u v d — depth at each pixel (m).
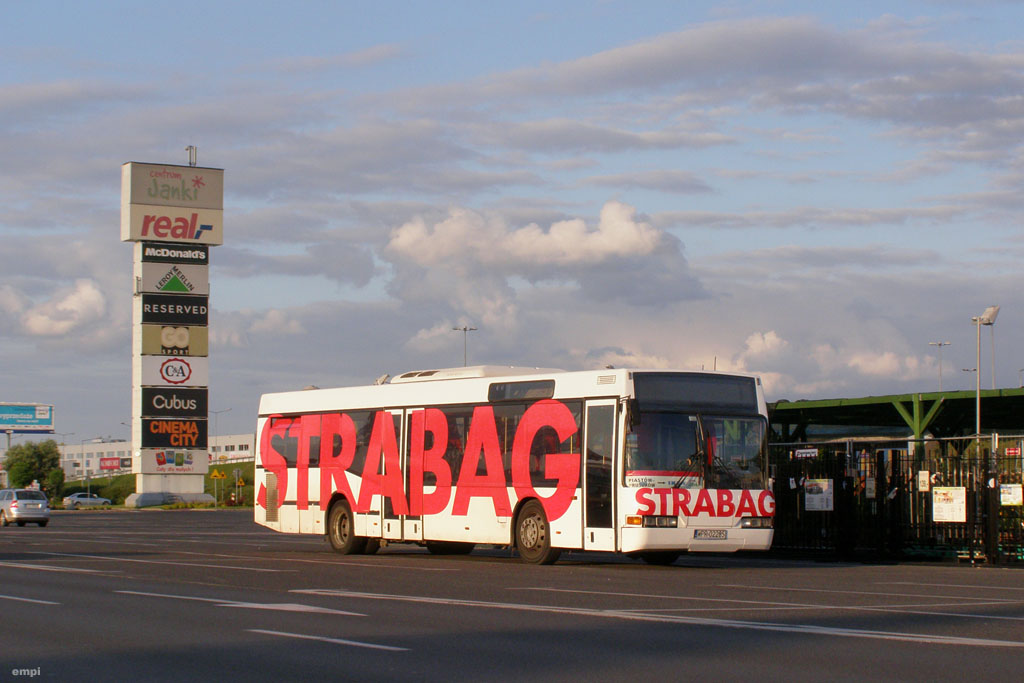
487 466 22.73
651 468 20.22
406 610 13.48
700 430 20.69
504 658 9.84
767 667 9.34
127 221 94.81
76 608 14.01
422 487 23.97
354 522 25.48
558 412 21.53
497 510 22.41
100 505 110.69
